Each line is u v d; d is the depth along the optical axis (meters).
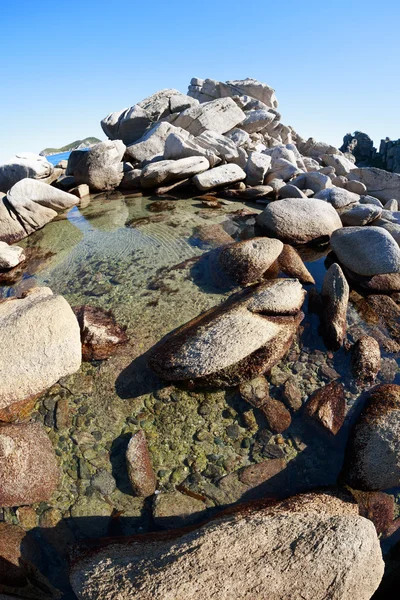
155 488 3.31
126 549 2.79
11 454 3.26
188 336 4.05
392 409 3.54
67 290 5.28
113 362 4.13
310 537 2.59
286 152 10.23
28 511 3.16
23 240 7.04
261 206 7.89
